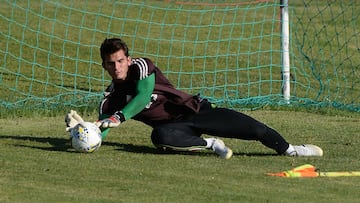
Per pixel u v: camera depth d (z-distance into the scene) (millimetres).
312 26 58125
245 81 44188
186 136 22906
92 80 42906
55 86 39844
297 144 26281
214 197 18172
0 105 33000
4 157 22250
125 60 22641
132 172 20594
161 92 23141
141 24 57438
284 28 37094
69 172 20453
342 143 26547
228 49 50531
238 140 26469
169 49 51969
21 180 19500
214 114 23234
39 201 17562
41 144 24688
